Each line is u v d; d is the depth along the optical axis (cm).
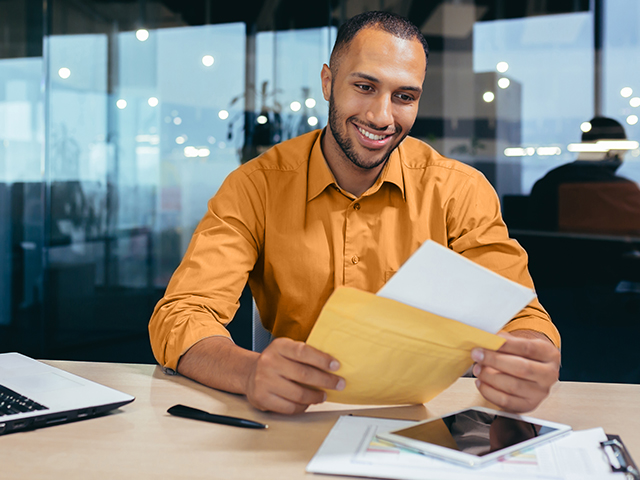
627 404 78
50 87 335
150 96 328
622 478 52
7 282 345
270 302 123
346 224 116
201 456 58
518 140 299
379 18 103
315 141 125
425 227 118
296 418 71
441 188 120
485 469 54
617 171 289
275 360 69
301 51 316
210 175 327
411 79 101
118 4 325
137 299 339
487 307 61
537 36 292
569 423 69
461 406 76
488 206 121
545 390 69
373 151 106
